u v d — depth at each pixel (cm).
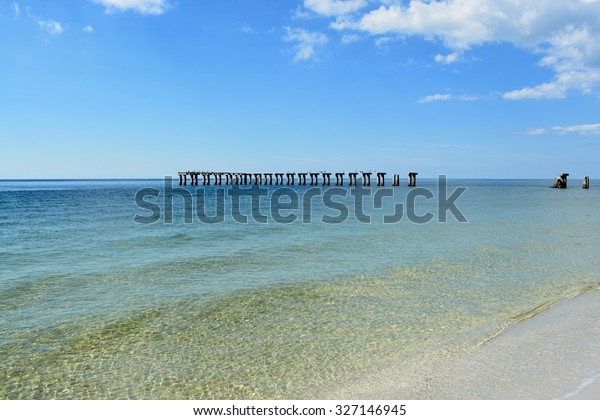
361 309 1003
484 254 1673
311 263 1513
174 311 994
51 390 649
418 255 1659
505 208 4078
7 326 898
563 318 877
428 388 609
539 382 599
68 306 1031
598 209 3906
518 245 1886
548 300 1047
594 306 951
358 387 634
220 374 691
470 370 656
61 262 1527
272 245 1909
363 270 1400
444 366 680
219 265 1480
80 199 5525
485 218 3138
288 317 952
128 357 755
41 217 3117
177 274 1347
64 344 809
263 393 631
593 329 801
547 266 1445
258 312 987
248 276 1321
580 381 595
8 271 1384
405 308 1006
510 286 1191
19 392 643
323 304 1044
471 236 2189
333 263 1512
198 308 1014
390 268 1428
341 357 742
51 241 2002
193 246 1881
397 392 606
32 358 751
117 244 1928
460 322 903
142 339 833
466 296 1098
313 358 741
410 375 657
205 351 777
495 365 667
